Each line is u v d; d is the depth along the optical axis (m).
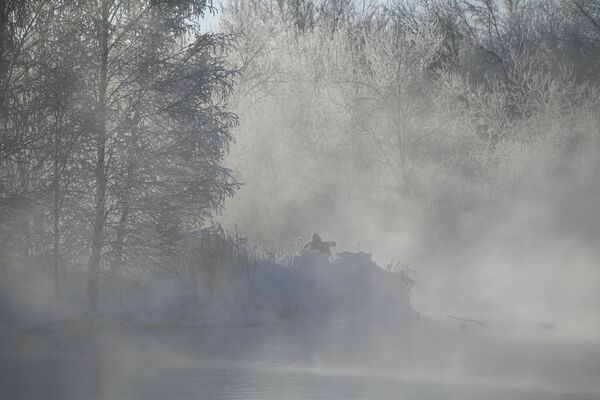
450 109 54.69
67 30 30.48
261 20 61.69
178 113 30.77
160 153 30.45
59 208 29.48
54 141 29.53
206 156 31.14
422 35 56.41
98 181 30.22
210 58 31.94
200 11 31.62
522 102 59.16
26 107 29.66
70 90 29.41
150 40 30.98
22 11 29.95
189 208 30.72
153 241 30.23
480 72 74.31
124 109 30.83
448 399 15.40
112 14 31.28
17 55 29.80
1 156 29.08
